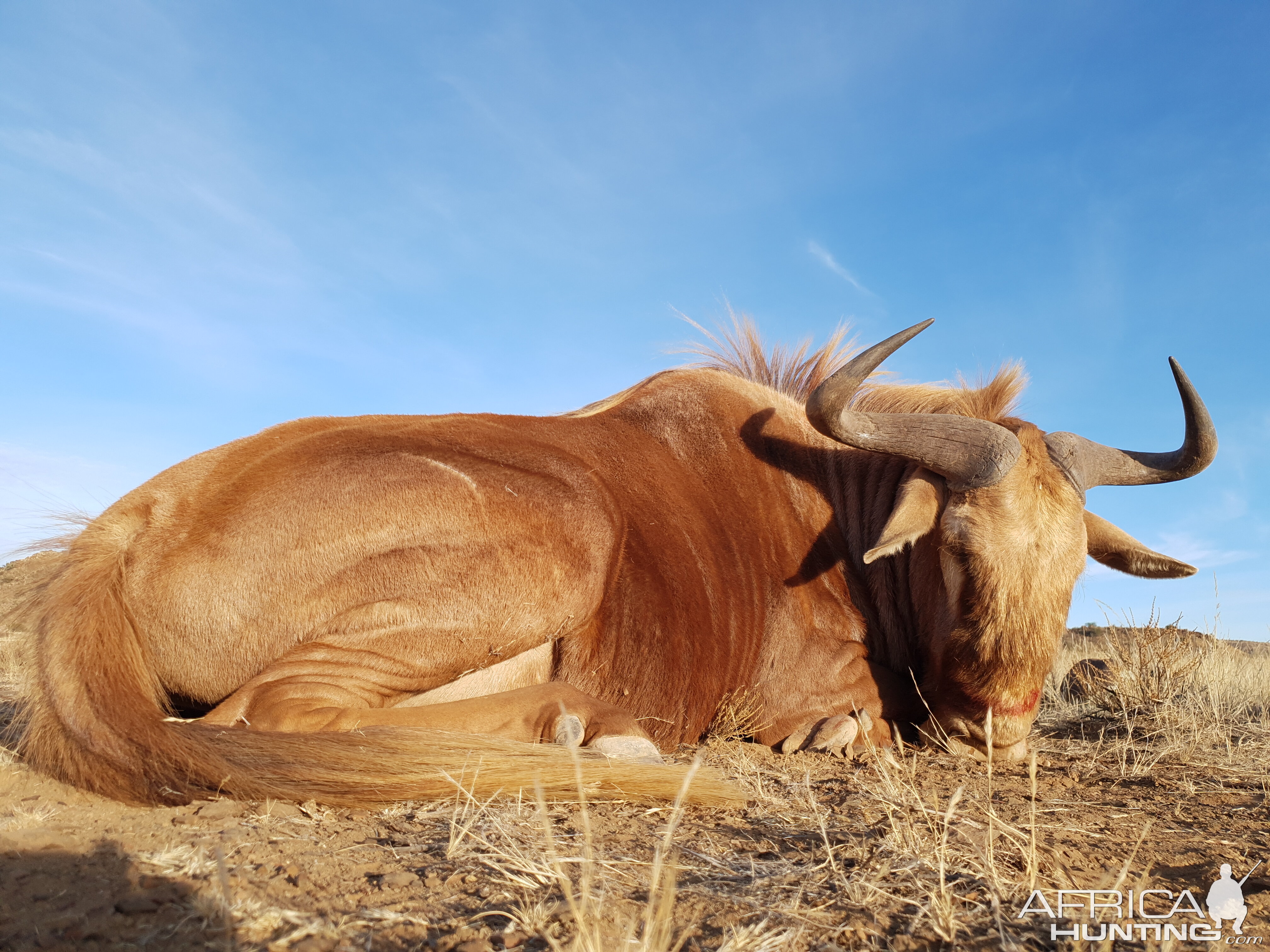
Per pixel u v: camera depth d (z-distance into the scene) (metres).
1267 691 8.26
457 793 3.23
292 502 4.12
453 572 4.23
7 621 3.69
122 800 3.19
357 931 2.07
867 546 5.84
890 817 3.00
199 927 2.05
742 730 5.29
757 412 6.08
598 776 3.37
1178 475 5.46
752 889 2.50
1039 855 2.95
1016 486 4.86
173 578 3.94
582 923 1.89
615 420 5.62
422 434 4.64
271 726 3.74
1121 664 7.45
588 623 4.68
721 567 5.26
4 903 2.14
